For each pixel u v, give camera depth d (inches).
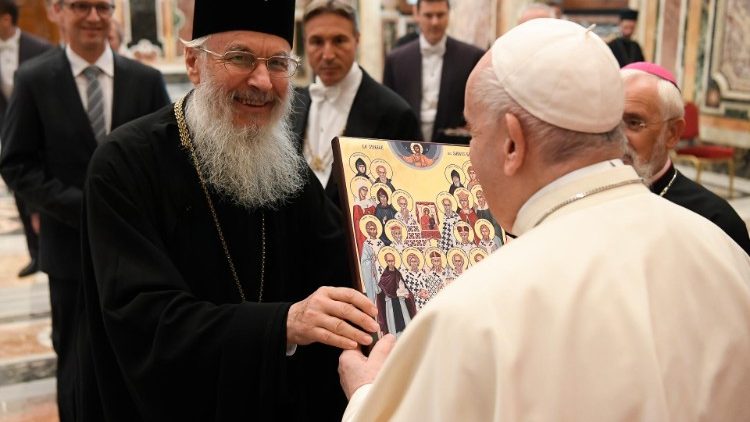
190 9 345.7
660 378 37.6
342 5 130.8
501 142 45.5
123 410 73.5
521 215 45.9
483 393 37.5
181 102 79.5
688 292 41.1
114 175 71.6
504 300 39.0
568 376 37.3
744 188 298.4
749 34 301.7
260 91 73.1
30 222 208.2
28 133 122.6
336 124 132.7
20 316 183.3
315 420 81.9
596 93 43.5
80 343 76.8
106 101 130.2
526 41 45.3
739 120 308.8
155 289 67.9
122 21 337.1
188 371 66.3
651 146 81.9
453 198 70.3
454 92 186.1
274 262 79.7
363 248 65.3
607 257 41.0
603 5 367.6
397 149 70.5
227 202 76.7
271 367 64.4
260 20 71.7
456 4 350.3
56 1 128.8
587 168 44.4
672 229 43.5
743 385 40.2
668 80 82.3
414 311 64.6
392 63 197.6
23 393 144.4
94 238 70.2
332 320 61.7
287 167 79.9
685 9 333.1
